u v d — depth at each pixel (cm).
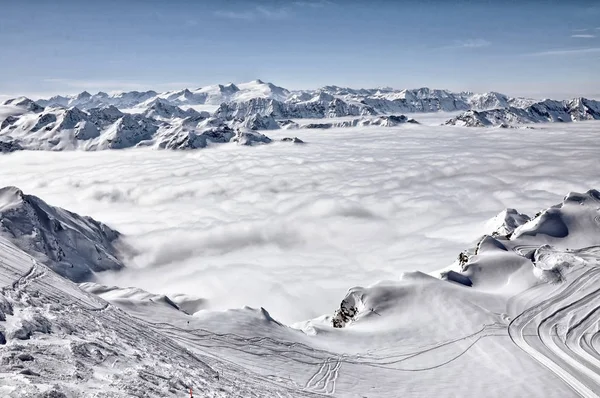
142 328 2191
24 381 880
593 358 3288
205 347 2812
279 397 1892
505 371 3172
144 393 1059
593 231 5991
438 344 3716
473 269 5175
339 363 3173
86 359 1182
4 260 2162
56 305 1705
